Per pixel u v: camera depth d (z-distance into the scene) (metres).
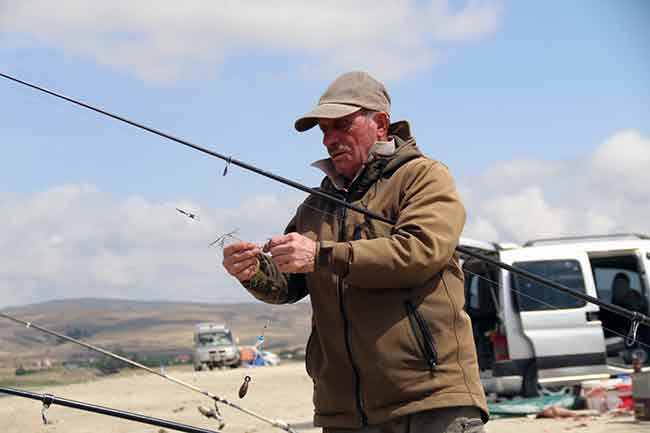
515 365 13.13
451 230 4.17
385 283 4.11
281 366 37.31
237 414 13.05
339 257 4.09
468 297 14.31
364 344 4.20
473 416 4.15
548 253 13.50
